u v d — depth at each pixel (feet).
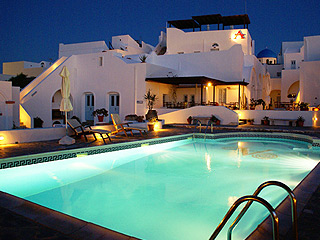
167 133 49.11
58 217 12.87
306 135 44.65
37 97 68.85
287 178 25.34
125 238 11.02
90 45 110.52
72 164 30.48
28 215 13.06
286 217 12.92
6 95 58.08
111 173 27.14
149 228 15.20
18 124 63.77
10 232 11.28
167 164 31.17
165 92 82.43
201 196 20.56
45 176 25.59
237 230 14.94
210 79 67.31
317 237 11.00
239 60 81.41
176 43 105.91
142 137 42.96
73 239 10.80
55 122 78.28
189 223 15.88
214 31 101.24
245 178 25.45
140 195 20.71
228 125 62.39
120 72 76.84
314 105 75.56
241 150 39.96
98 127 42.52
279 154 37.01
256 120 65.62
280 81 121.29
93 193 21.02
